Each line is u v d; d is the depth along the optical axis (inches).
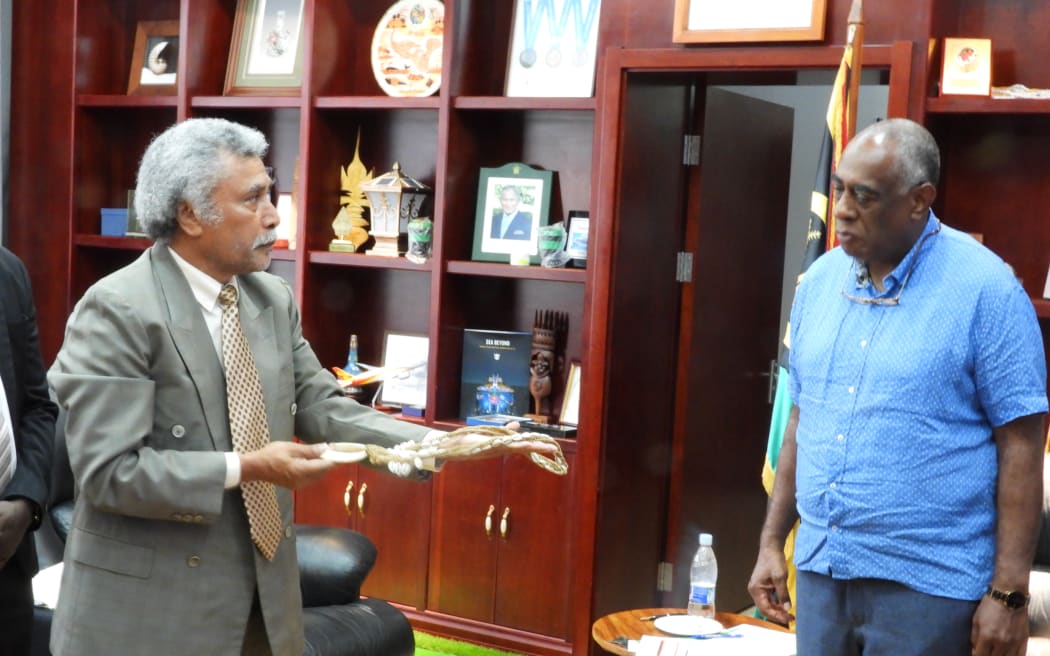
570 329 168.7
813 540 87.5
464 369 169.2
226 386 79.7
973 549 82.8
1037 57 141.0
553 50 161.8
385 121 178.9
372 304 182.2
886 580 84.0
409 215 173.5
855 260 87.5
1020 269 144.3
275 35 180.9
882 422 83.5
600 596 154.0
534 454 81.5
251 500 79.2
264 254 81.1
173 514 74.9
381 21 173.3
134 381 75.6
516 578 159.2
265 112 185.2
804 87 205.3
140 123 194.7
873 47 134.4
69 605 78.1
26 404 95.0
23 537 90.9
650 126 155.1
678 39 142.6
